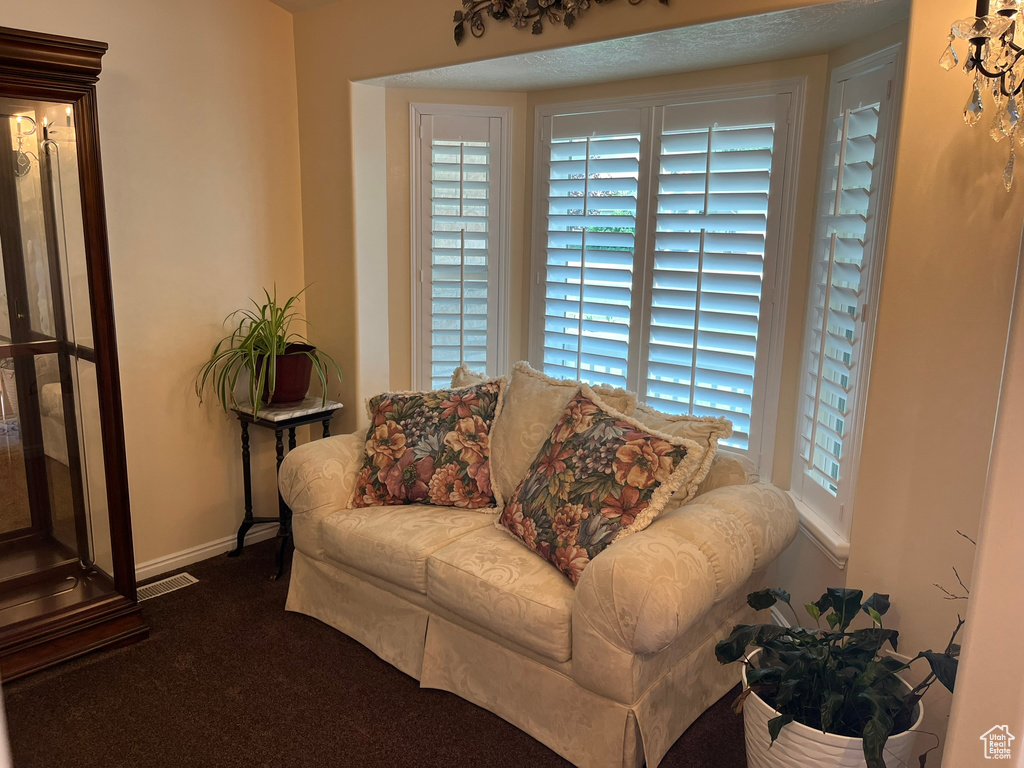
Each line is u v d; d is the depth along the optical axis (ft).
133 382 9.80
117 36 9.01
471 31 8.90
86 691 7.81
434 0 9.17
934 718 6.28
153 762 6.81
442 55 9.24
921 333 6.18
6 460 7.74
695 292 9.53
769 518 7.36
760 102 8.86
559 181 10.62
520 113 11.00
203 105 9.95
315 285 11.41
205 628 9.05
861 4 6.47
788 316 8.96
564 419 8.04
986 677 2.21
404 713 7.54
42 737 7.11
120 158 9.24
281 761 6.84
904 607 6.57
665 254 9.73
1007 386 2.08
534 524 7.48
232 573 10.48
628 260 10.15
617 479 7.10
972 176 5.77
